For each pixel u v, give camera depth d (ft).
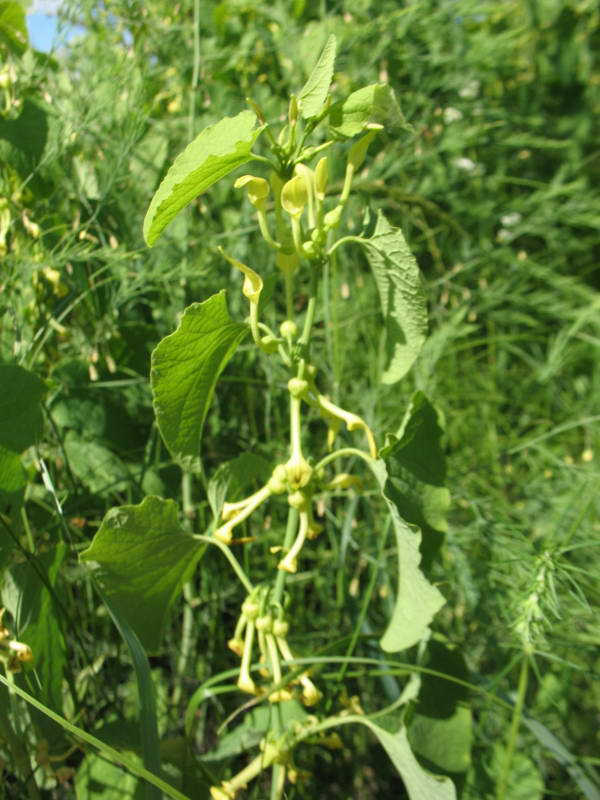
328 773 1.19
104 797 0.88
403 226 1.67
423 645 0.95
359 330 1.50
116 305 1.13
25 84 1.08
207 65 1.47
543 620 0.93
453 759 0.92
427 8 1.73
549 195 1.91
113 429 1.18
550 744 1.04
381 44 1.55
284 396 1.35
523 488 1.48
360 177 1.49
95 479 1.12
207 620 1.15
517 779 1.07
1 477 0.86
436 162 1.80
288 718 0.96
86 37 1.33
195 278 1.28
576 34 2.22
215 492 0.90
